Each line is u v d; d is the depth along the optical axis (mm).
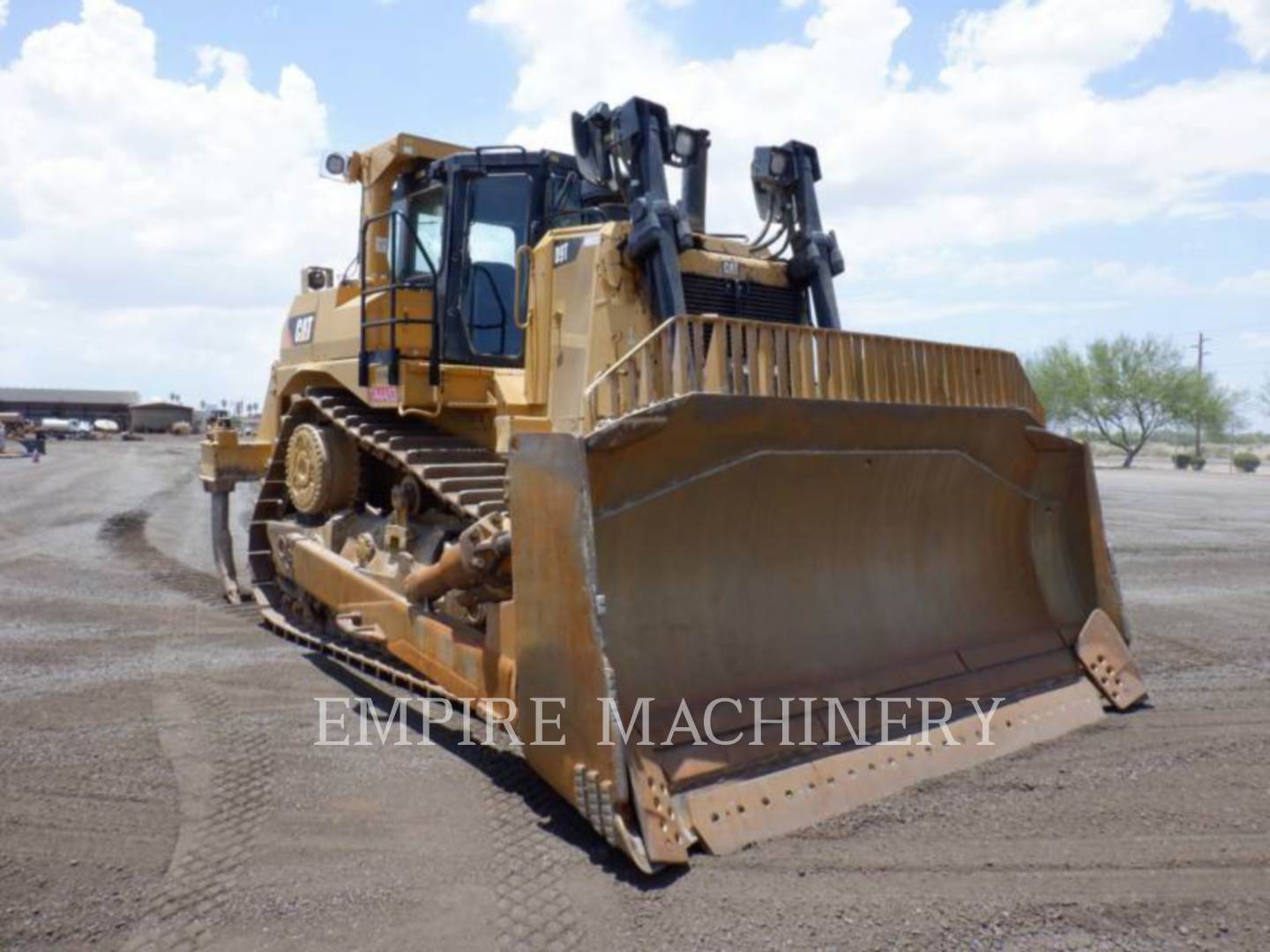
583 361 4848
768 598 4309
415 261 6242
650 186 4855
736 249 5387
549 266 5164
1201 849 3430
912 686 4504
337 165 6582
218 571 8664
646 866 3207
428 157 6254
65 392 92125
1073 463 5488
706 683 3961
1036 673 4988
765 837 3514
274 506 7762
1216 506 20000
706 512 4051
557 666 3590
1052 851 3420
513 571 3832
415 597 4988
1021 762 4293
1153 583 9648
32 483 23000
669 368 3811
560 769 3568
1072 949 2791
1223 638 7031
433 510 5660
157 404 86000
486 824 3709
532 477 3711
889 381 4480
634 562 3885
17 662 6254
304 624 6844
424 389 5633
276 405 8203
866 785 3881
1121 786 4016
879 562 4793
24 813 3824
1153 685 5672
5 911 3062
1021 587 5348
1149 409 52375
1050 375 56875
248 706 5273
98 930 2947
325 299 7008
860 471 4469
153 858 3434
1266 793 3939
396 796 3992
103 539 12781
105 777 4207
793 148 5504
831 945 2822
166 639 6953
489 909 3057
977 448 4930
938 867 3297
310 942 2867
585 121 5133
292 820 3758
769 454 4062
